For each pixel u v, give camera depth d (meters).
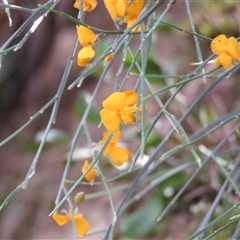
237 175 0.48
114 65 0.81
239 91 0.65
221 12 0.65
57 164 0.80
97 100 0.84
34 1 0.87
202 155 0.57
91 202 0.69
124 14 0.40
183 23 0.69
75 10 0.87
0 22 0.88
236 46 0.39
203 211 0.55
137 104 0.40
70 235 0.69
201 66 0.41
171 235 0.56
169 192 0.56
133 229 0.54
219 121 0.48
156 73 0.57
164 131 0.61
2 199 0.84
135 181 0.44
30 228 0.76
